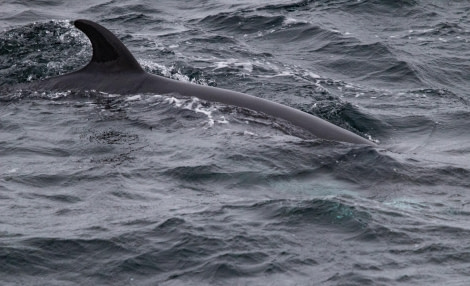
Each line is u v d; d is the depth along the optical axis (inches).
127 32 3555.6
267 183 1953.7
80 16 3831.2
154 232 1638.8
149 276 1492.4
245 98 2453.2
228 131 2267.5
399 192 1940.2
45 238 1606.8
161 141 2207.2
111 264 1525.6
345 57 3289.9
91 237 1616.6
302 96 2790.4
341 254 1571.1
